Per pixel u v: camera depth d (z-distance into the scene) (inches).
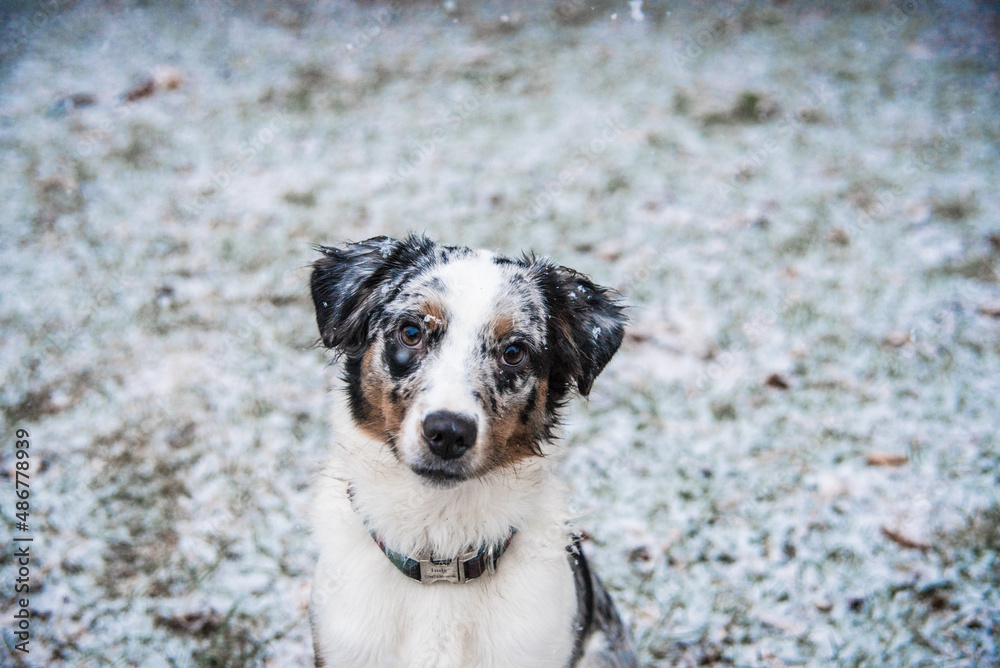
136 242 72.8
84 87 98.9
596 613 43.4
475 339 38.4
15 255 70.1
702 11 127.7
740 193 83.9
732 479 54.8
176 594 48.8
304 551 50.8
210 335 62.9
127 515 51.9
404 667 39.5
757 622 48.4
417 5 128.1
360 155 88.7
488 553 39.4
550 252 73.8
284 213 78.4
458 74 107.0
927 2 128.5
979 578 49.4
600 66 110.0
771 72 108.8
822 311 67.2
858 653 47.0
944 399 59.1
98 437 55.5
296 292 67.7
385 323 39.2
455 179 84.8
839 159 90.3
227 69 106.0
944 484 54.1
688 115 98.5
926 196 83.4
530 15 126.7
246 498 53.0
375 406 39.2
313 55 111.2
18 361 59.3
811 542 51.6
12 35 110.3
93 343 61.2
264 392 58.9
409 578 39.6
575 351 41.7
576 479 54.6
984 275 71.5
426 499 38.9
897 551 51.0
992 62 112.0
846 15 126.5
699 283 70.7
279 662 46.4
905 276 71.6
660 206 81.5
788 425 57.9
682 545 51.6
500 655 39.3
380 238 42.4
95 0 121.6
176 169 84.6
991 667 46.1
